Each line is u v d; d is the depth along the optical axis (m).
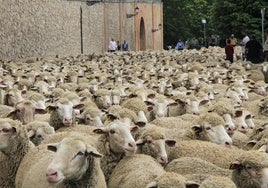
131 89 21.56
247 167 10.50
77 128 14.68
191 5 115.31
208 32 119.12
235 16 71.56
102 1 74.56
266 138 12.60
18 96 19.69
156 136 12.71
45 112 15.55
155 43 97.81
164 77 28.05
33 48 53.16
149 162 11.82
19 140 12.40
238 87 23.02
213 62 38.97
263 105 18.55
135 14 85.75
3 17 48.25
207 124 13.91
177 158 12.70
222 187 9.30
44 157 11.60
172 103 18.28
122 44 81.25
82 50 66.31
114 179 11.74
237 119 15.48
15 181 12.23
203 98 19.69
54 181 9.81
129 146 12.09
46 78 25.44
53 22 57.81
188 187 9.62
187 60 41.91
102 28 74.69
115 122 12.82
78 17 65.38
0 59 45.31
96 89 22.36
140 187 10.76
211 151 12.94
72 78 27.14
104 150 12.39
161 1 101.75
